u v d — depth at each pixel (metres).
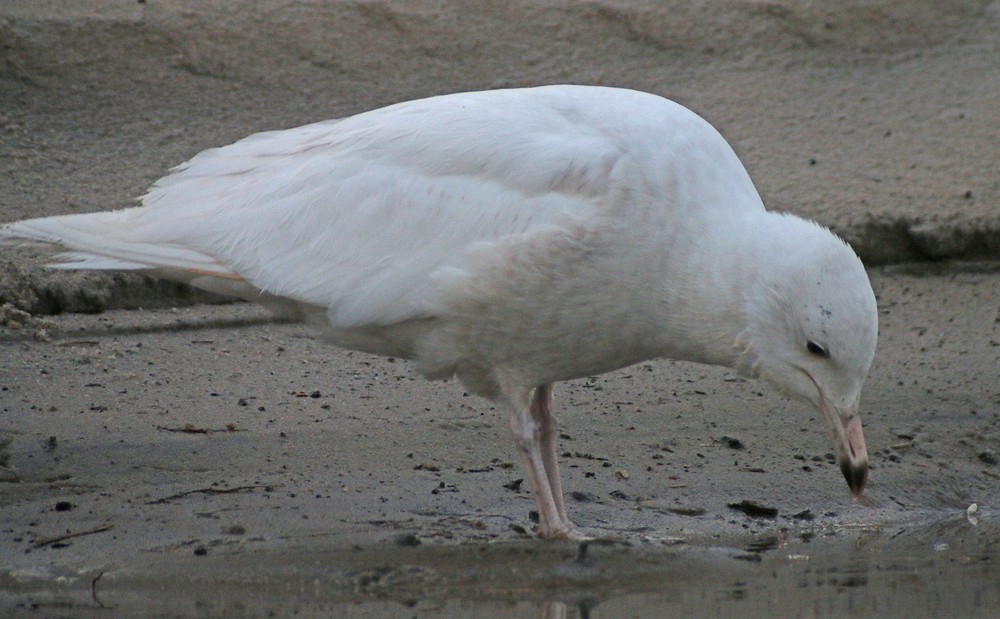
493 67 19.61
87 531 9.99
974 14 22.12
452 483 11.29
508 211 10.03
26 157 16.50
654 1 21.27
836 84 20.30
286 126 17.83
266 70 18.80
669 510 11.15
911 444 12.70
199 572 9.37
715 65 20.44
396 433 12.30
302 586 9.26
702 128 10.18
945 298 16.44
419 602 9.11
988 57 21.12
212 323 14.94
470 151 10.29
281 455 11.62
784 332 9.61
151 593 9.09
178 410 12.50
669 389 13.90
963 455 12.60
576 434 12.62
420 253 10.23
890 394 13.92
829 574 10.07
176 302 15.32
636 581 9.73
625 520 10.88
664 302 9.88
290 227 10.57
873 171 18.19
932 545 10.90
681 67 20.30
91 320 14.59
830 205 17.36
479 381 10.55
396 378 13.78
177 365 13.70
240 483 10.97
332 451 11.77
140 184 16.16
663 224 9.74
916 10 21.98
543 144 10.15
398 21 19.98
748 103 19.62
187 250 10.74
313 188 10.62
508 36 20.22
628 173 9.78
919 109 19.75
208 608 8.82
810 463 12.25
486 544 10.03
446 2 20.53
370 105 18.47
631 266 9.77
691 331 9.88
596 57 20.20
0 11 18.70
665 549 10.24
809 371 9.66
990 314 16.02
